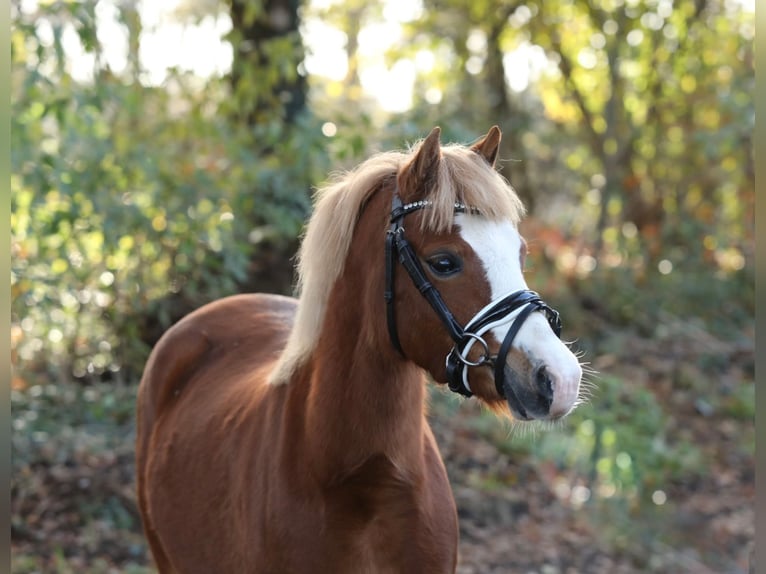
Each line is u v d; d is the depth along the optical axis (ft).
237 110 20.56
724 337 29.01
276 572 8.29
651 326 28.71
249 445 8.88
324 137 18.98
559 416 7.21
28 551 15.44
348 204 8.31
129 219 17.85
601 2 31.89
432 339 7.79
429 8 31.81
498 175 8.04
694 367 26.68
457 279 7.61
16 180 16.85
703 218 32.24
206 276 18.78
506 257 7.57
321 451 8.05
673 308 29.73
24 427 17.01
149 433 11.57
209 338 11.50
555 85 33.01
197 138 20.21
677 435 23.35
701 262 31.24
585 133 33.14
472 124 29.84
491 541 17.63
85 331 19.39
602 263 31.32
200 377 11.03
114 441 18.04
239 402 9.62
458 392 7.84
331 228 8.36
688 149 32.04
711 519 19.72
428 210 7.72
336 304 8.29
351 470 8.01
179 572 10.07
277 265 21.68
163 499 10.26
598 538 18.29
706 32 31.83
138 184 18.83
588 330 27.50
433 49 31.58
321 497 8.09
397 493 8.13
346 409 8.01
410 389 8.13
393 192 8.25
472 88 31.86
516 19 31.96
